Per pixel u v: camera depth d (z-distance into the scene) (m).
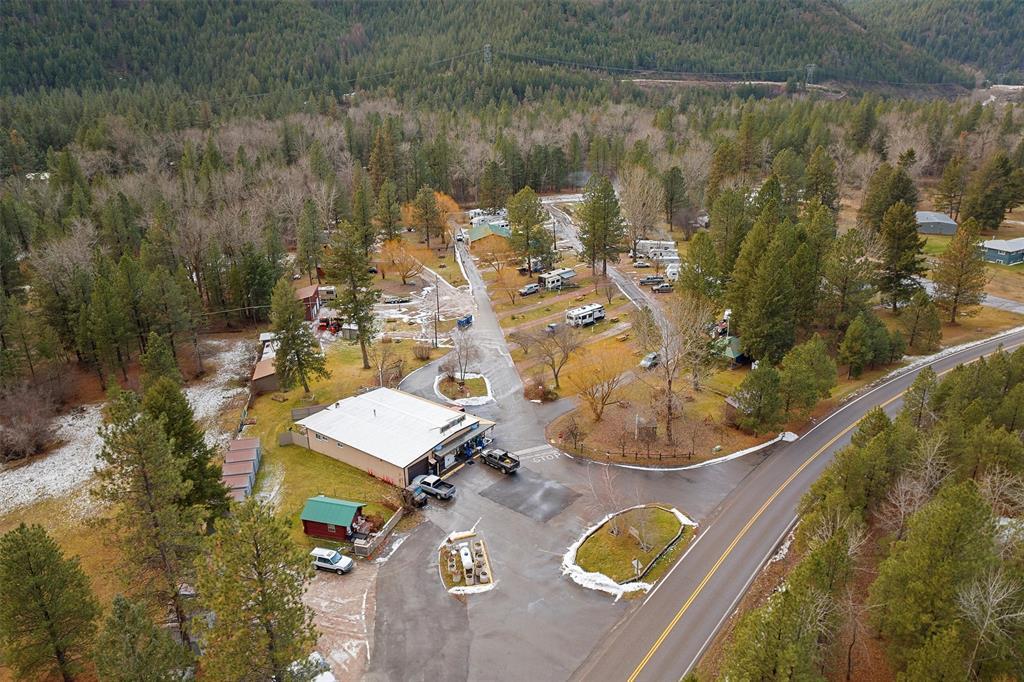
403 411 62.88
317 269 112.38
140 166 146.25
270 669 29.64
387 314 97.88
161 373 64.25
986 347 75.62
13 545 32.56
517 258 114.69
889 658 33.03
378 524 49.56
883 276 85.56
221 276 98.00
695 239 81.94
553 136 178.00
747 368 75.88
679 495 52.81
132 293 77.94
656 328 71.38
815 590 30.84
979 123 162.38
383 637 39.03
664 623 39.47
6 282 87.88
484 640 38.59
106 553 49.28
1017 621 28.92
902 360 74.44
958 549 30.58
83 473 61.94
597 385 68.00
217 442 64.69
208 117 180.00
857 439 46.53
